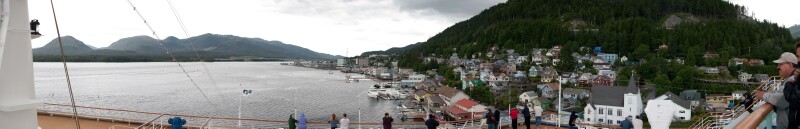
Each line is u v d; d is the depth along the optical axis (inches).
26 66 253.9
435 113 2805.1
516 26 7455.7
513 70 5059.1
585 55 5487.2
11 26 240.5
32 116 261.7
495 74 4264.3
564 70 4810.5
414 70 6924.2
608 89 2203.5
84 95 3299.7
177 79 5251.0
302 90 4138.8
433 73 6067.9
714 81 3506.4
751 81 3486.7
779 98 165.2
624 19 6850.4
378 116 2723.9
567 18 7859.3
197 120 2054.6
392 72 7126.0
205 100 3080.7
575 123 702.5
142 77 5644.7
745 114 226.1
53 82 4522.6
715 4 7101.4
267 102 3078.2
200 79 5393.7
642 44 5187.0
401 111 2908.5
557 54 5738.2
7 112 244.2
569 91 3218.5
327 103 3191.4
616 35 5708.7
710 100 2765.7
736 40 4734.3
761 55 4357.8
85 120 645.3
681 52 4788.4
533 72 4692.4
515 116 611.5
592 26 7298.2
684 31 5310.0
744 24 5521.7
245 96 3385.8
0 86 238.8
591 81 3727.9
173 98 3166.8
